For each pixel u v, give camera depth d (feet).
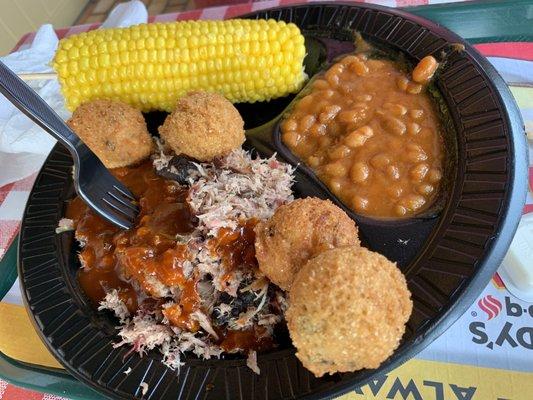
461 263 0.51
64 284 0.65
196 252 0.60
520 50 0.82
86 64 0.75
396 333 0.43
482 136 0.59
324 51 0.80
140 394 0.53
